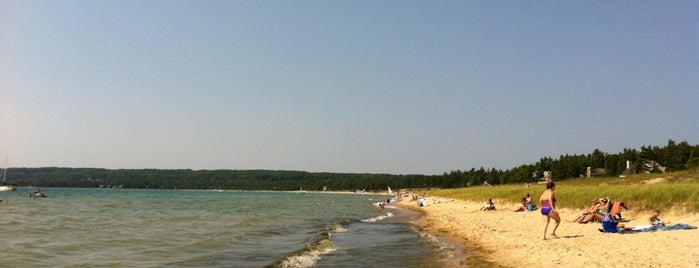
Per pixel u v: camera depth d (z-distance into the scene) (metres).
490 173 166.12
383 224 35.50
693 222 20.89
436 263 16.39
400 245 21.66
